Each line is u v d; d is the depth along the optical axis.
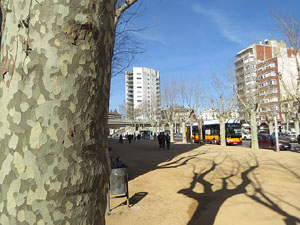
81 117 0.99
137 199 5.71
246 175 7.93
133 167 10.58
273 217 4.22
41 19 0.96
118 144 30.20
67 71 0.96
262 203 4.97
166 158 13.22
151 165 10.88
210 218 4.32
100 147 1.08
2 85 0.99
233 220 4.17
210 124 27.25
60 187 0.90
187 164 10.64
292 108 32.62
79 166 0.96
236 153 14.25
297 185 6.43
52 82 0.93
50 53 0.94
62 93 0.94
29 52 0.95
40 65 0.94
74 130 0.96
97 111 1.07
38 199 0.88
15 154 0.91
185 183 7.11
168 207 5.05
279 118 47.00
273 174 7.96
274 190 5.96
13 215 0.87
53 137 0.91
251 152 14.65
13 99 0.94
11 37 0.99
